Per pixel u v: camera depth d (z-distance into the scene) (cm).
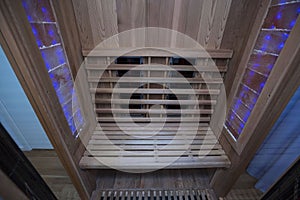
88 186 107
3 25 49
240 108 93
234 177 99
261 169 121
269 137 107
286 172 64
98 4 89
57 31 74
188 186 122
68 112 85
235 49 97
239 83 94
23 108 116
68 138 83
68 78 85
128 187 120
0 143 43
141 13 93
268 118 75
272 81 69
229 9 90
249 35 86
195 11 93
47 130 71
